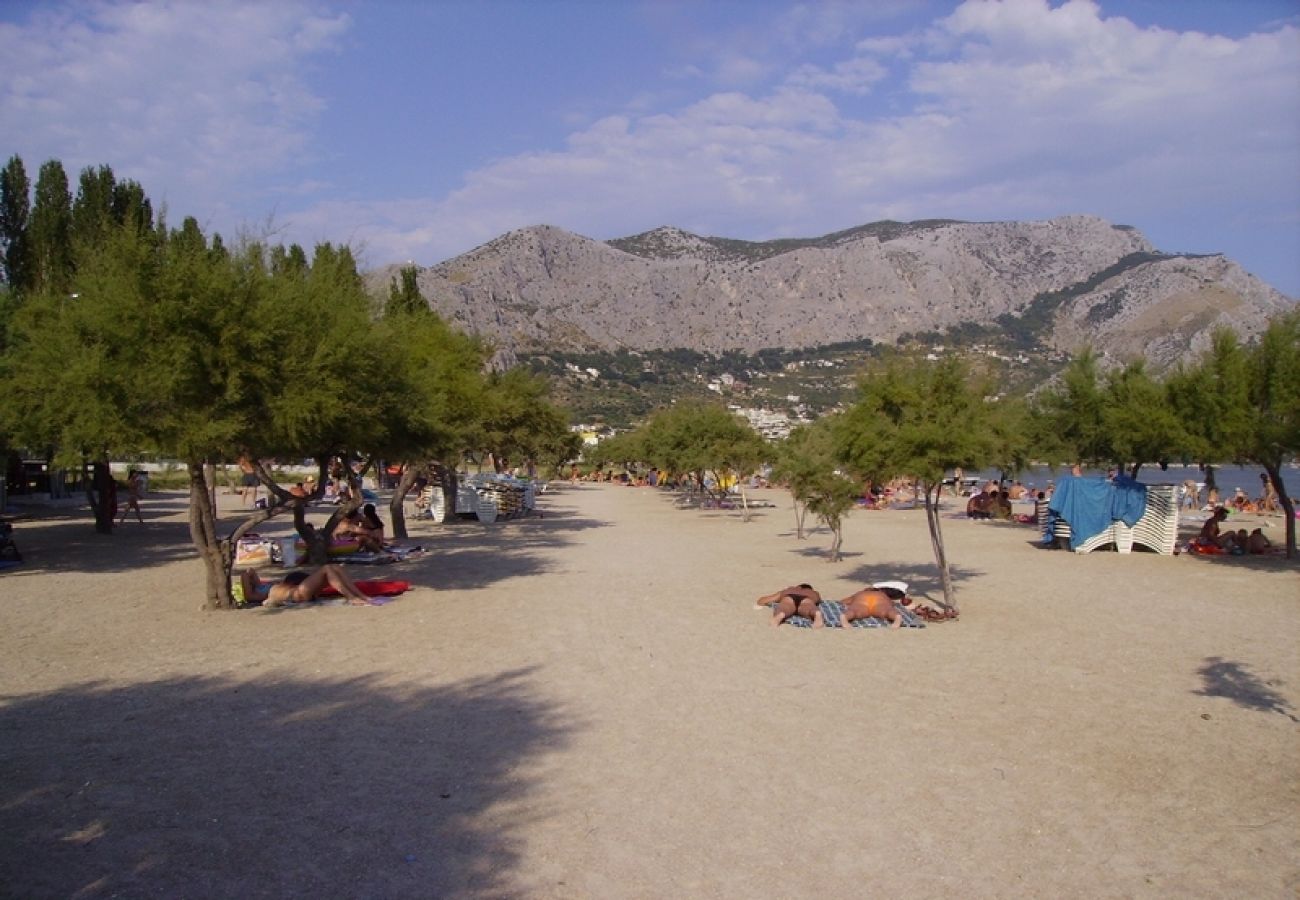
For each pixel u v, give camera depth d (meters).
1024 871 5.68
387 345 16.20
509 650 12.01
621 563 22.00
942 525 34.28
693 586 18.02
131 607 15.30
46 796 6.79
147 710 9.12
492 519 36.09
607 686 10.15
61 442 15.36
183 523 32.66
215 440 13.27
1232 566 21.27
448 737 8.28
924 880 5.54
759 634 13.09
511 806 6.66
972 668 11.01
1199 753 7.91
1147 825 6.41
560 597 16.52
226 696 9.68
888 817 6.48
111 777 7.19
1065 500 24.83
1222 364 22.48
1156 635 13.05
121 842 5.99
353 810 6.56
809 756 7.78
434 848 5.94
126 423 13.11
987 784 7.15
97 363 12.79
